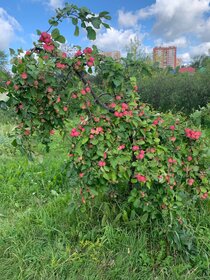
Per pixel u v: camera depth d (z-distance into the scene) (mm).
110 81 1960
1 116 6723
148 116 2125
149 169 2000
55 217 2506
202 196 2234
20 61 1698
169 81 7855
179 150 2158
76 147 1892
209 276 1930
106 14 1907
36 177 3500
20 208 2887
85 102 1900
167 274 1948
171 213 2031
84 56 1887
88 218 2412
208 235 2176
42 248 2182
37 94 1801
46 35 1809
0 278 1907
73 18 1907
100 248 2131
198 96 7371
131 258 2041
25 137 1915
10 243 2234
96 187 2039
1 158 4312
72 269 1979
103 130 1935
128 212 2393
